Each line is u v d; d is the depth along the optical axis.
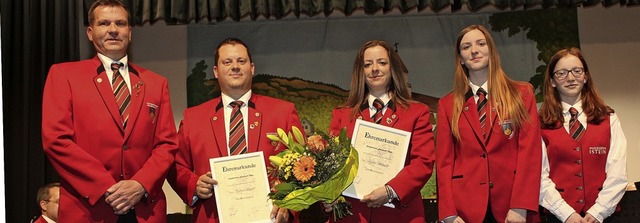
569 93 3.29
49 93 2.87
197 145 3.11
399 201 2.99
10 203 4.23
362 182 3.04
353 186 3.04
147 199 2.85
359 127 3.10
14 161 4.26
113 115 2.87
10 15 4.34
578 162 3.20
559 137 3.26
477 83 3.15
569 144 3.23
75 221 2.79
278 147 3.10
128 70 3.02
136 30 5.03
